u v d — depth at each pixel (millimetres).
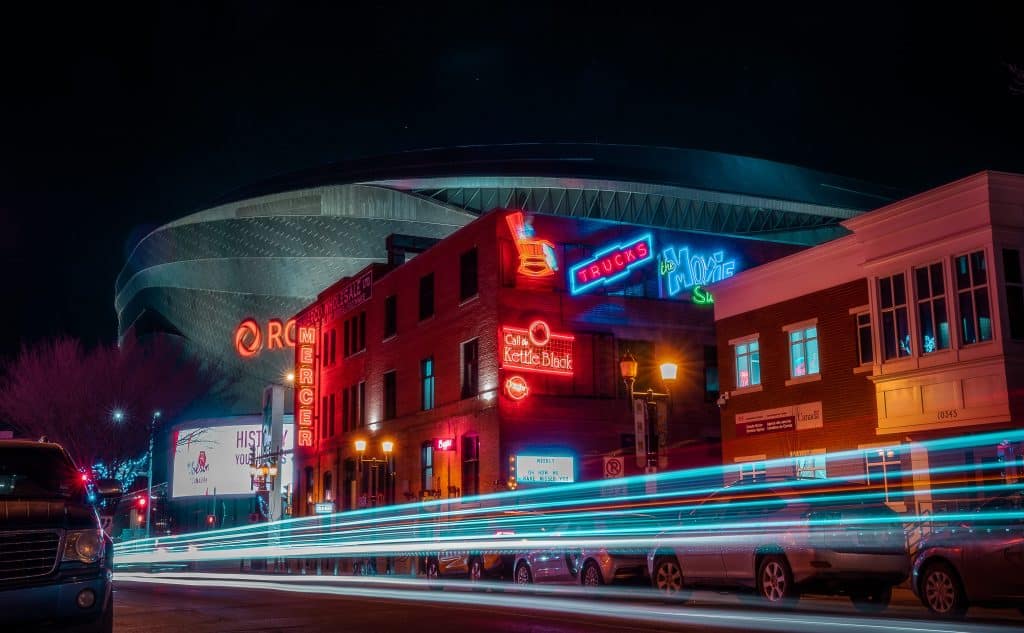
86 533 9055
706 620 14633
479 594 21953
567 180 75500
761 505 17031
